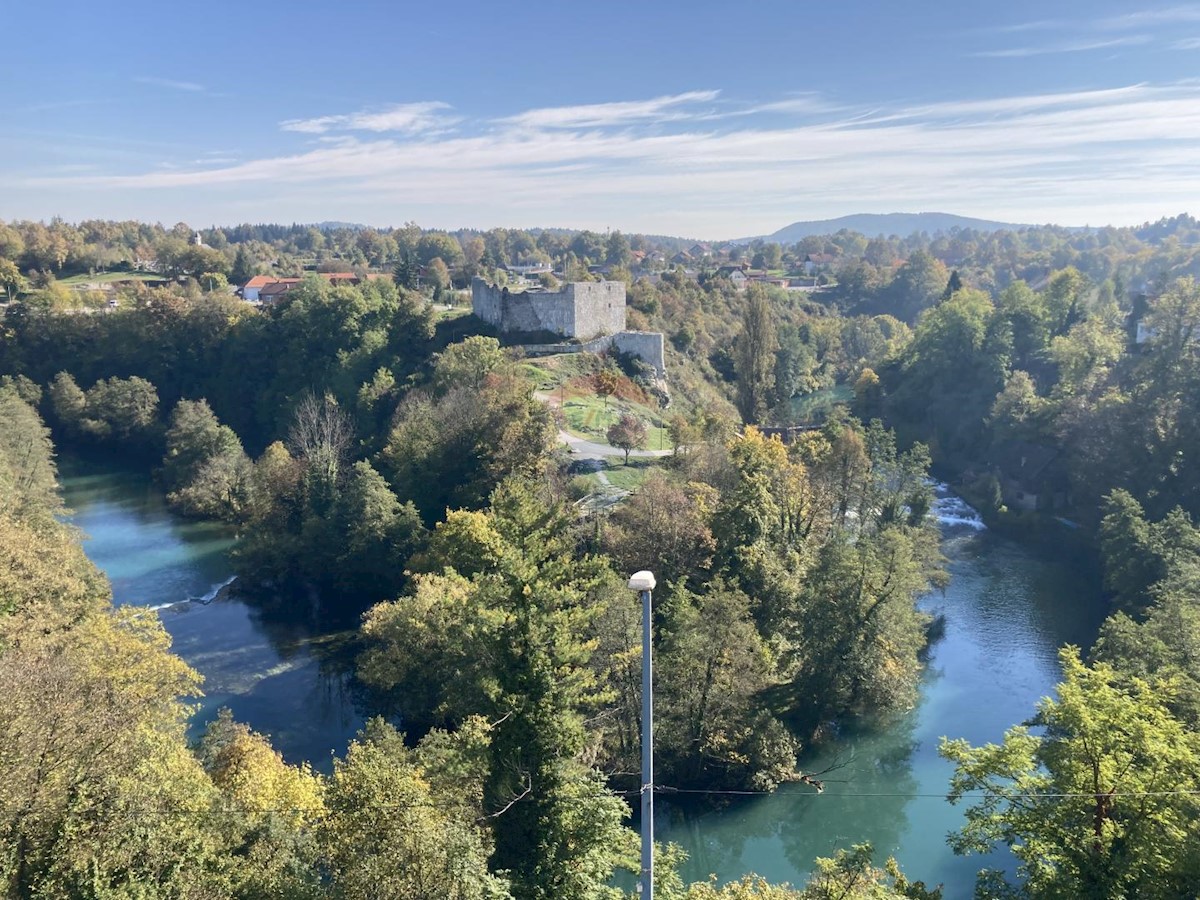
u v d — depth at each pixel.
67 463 110.25
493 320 110.06
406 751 34.28
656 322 127.19
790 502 61.69
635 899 26.41
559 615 26.45
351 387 102.12
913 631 51.94
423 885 18.25
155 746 24.14
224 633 60.53
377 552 64.31
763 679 46.03
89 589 50.88
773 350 116.00
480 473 68.94
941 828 40.84
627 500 59.75
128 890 18.06
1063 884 23.72
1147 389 81.06
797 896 25.47
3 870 17.44
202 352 127.56
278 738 46.41
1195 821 22.81
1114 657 44.00
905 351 131.50
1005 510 87.75
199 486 89.44
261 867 20.58
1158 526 60.75
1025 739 26.61
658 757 42.47
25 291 169.25
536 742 25.00
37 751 18.80
